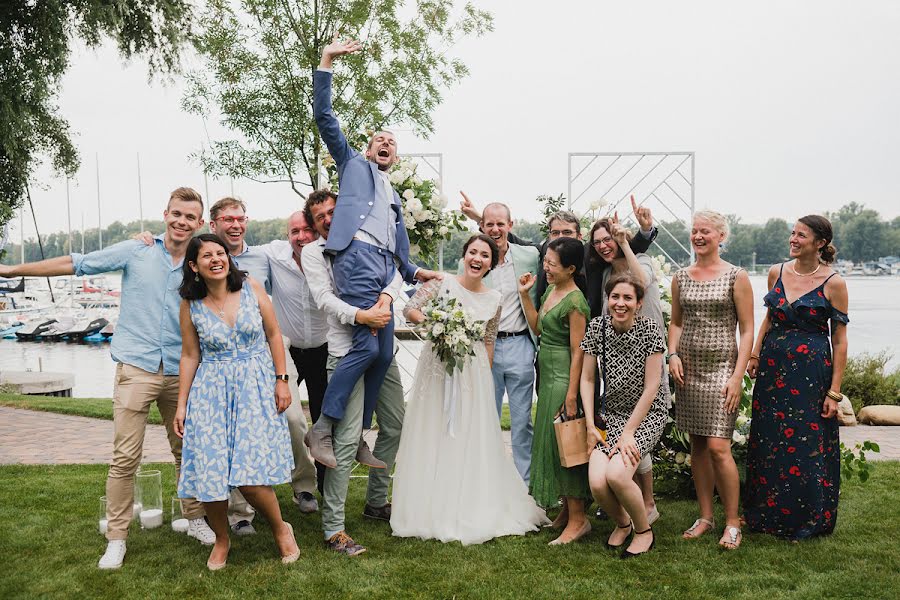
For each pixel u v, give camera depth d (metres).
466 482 4.19
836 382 4.00
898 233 102.62
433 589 3.38
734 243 82.69
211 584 3.43
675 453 4.92
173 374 3.84
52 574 3.53
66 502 4.75
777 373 4.06
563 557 3.79
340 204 4.06
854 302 51.94
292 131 8.76
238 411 3.55
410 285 4.54
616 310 3.86
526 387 4.74
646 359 3.87
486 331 4.46
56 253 70.94
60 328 33.44
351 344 4.03
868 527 4.20
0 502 4.74
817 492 3.97
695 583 3.42
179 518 4.38
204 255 3.52
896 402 9.28
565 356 4.20
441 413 4.29
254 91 8.68
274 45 8.52
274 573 3.56
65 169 12.76
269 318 3.76
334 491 3.96
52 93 11.34
